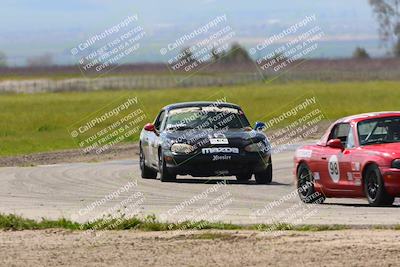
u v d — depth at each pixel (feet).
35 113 526.98
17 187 197.16
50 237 121.49
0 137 382.63
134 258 105.09
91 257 106.52
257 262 100.63
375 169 145.48
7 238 121.49
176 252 107.55
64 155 296.10
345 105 549.13
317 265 98.12
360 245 107.04
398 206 146.92
